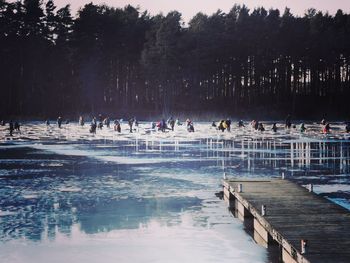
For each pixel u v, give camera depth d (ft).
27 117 368.89
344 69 440.04
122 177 88.69
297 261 37.50
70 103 403.13
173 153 133.28
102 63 399.24
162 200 66.69
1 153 134.62
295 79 409.08
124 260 42.39
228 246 46.03
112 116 369.91
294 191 61.98
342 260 35.14
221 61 415.03
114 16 423.64
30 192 73.05
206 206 63.00
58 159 119.34
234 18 434.71
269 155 128.67
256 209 51.62
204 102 428.56
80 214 58.18
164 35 384.06
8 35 393.91
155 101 413.80
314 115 392.27
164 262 41.91
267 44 413.59
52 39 412.57
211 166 105.29
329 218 47.93
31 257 43.06
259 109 402.11
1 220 55.36
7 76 392.27
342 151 139.23
